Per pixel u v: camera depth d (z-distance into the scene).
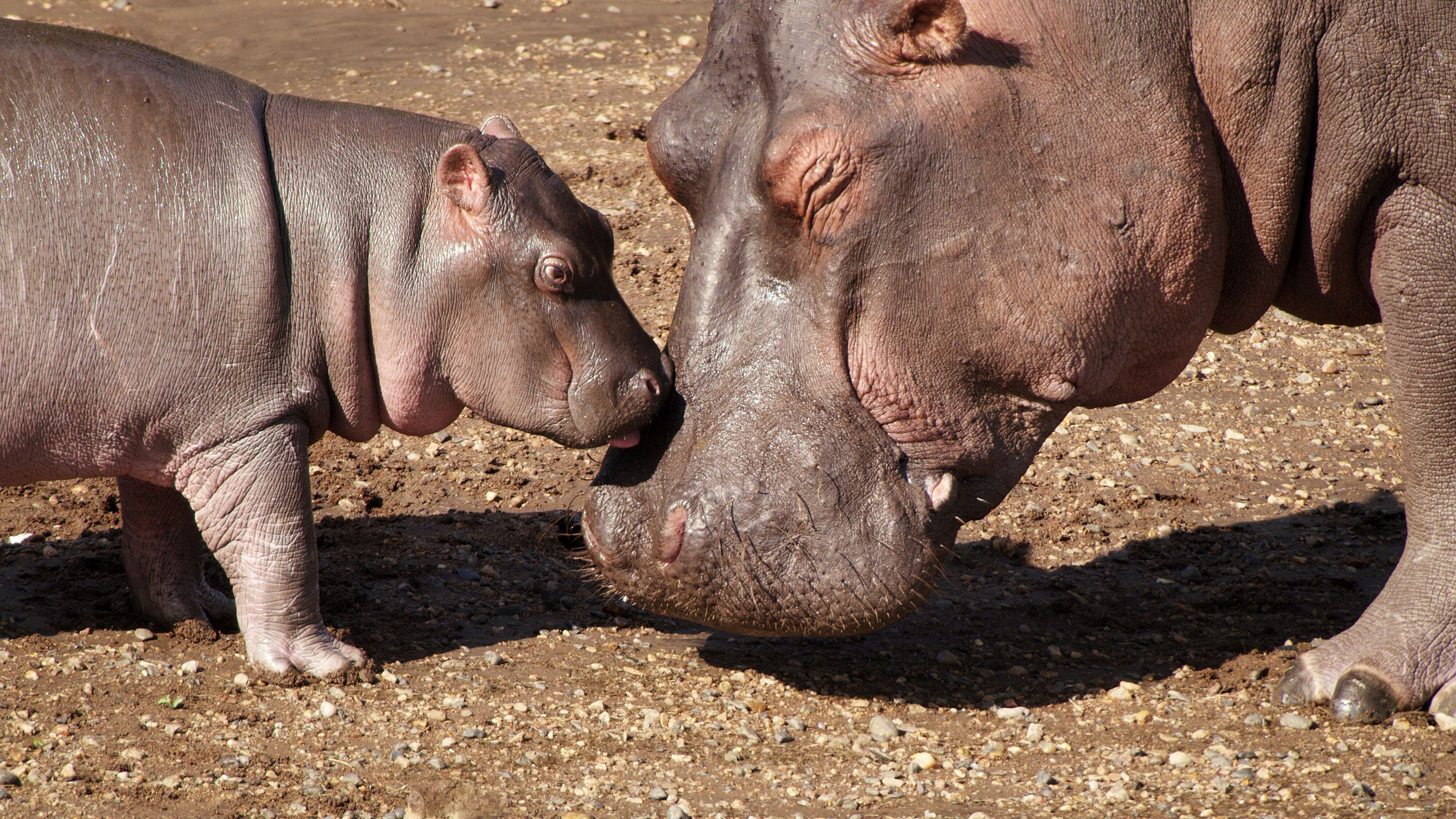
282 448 13.89
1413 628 13.93
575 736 13.24
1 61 13.49
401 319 14.24
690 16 47.19
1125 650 15.98
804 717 13.99
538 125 33.78
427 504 19.52
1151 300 13.26
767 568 12.60
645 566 13.00
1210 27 13.03
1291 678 14.32
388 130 14.55
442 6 46.47
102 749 12.43
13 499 19.00
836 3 12.77
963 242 12.65
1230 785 12.28
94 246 13.26
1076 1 12.77
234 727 13.01
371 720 13.33
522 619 16.20
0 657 14.24
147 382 13.48
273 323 13.73
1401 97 12.92
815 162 12.38
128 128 13.52
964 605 17.28
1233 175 13.52
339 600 16.20
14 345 13.13
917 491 12.98
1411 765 12.51
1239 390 25.19
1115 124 12.77
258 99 14.48
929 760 12.95
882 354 12.77
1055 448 22.56
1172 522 20.06
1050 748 13.33
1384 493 21.42
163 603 15.27
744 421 12.78
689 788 12.29
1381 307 13.75
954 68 12.55
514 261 14.05
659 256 27.16
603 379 13.91
